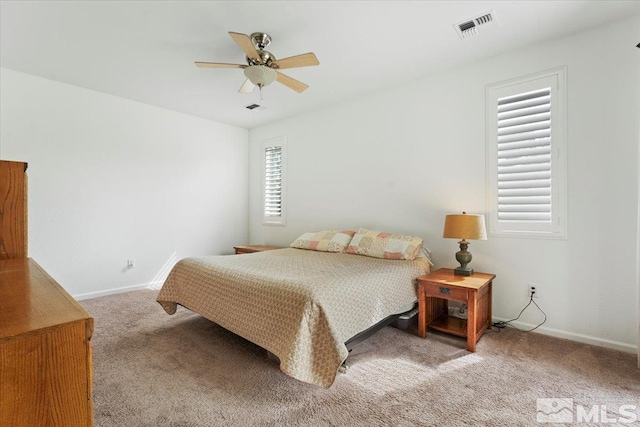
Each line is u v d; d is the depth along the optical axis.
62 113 3.41
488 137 2.85
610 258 2.31
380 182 3.64
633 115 2.22
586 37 2.39
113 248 3.83
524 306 2.68
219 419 1.54
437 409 1.63
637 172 2.20
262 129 5.13
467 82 2.97
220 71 3.10
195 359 2.16
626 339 2.26
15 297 0.80
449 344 2.42
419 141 3.31
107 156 3.76
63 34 2.46
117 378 1.91
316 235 3.85
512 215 2.73
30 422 0.58
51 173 3.36
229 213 5.11
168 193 4.34
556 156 2.51
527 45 2.62
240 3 2.07
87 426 0.64
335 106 4.09
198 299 2.50
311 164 4.40
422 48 2.66
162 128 4.25
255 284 2.09
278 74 2.58
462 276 2.64
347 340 1.90
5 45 2.62
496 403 1.67
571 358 2.16
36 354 0.58
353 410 1.62
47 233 3.34
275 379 1.91
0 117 3.06
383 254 3.04
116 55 2.79
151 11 2.16
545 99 2.56
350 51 2.71
